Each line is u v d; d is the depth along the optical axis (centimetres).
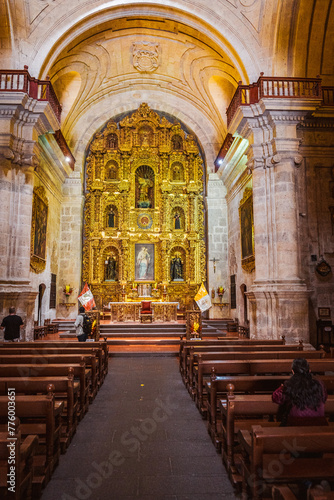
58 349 872
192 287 2320
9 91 1338
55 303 2120
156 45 2042
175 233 2361
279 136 1397
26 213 1420
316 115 1465
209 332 1894
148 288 2256
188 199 2389
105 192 2369
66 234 2219
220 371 696
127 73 2203
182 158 2430
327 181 1483
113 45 1986
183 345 1030
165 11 1639
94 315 1484
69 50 1819
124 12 1639
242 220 1902
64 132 2205
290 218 1377
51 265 2033
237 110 1444
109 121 2394
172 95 2333
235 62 1582
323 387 421
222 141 2322
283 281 1345
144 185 2427
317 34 1485
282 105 1380
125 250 2309
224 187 2327
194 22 1641
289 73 1503
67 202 2241
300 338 1316
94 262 2295
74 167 2278
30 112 1405
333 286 1434
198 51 1962
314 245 1448
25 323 1362
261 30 1523
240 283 1980
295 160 1393
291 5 1446
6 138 1363
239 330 1892
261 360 709
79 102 2189
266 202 1430
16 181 1417
